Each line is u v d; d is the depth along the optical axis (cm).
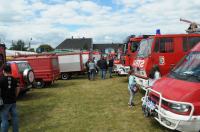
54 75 1881
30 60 1820
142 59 1199
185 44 1177
